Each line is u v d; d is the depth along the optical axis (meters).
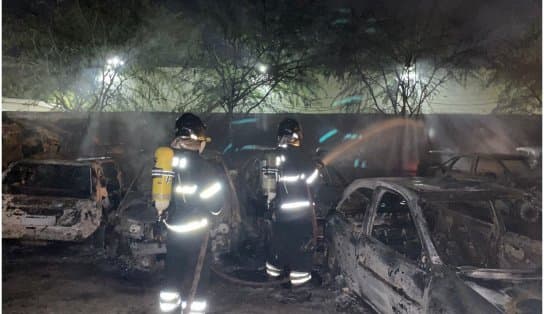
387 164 15.76
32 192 6.92
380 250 4.41
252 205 7.50
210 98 15.81
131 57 14.41
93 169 7.06
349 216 5.67
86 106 15.64
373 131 16.27
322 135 16.23
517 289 3.75
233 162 9.38
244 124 16.09
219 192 4.09
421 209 4.20
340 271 5.35
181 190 3.98
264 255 6.88
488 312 3.23
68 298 5.26
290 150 5.20
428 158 12.96
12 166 7.14
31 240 6.60
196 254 3.97
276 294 5.46
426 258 3.82
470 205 5.59
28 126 12.73
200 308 4.04
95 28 14.00
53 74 14.42
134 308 5.05
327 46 15.95
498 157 10.18
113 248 6.22
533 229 4.96
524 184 9.18
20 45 14.46
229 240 6.31
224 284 5.80
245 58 15.83
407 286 3.85
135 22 14.41
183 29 14.90
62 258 6.61
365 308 4.90
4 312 4.83
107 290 5.53
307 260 5.22
